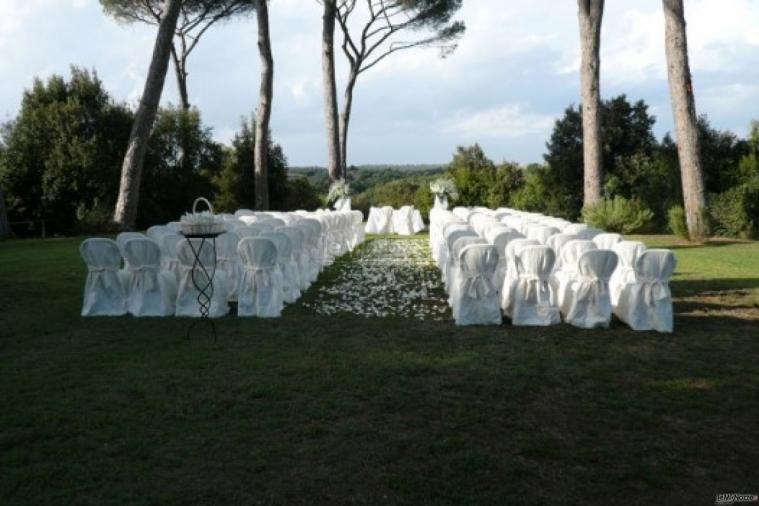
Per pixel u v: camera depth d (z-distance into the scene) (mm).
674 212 14586
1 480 3027
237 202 24156
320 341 5602
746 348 5410
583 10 15914
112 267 6637
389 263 11719
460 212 15008
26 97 20812
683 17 13562
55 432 3578
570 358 5090
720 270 9930
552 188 21328
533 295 6289
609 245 7230
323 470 3143
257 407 3959
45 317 6527
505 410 3949
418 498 2881
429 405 4016
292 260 7863
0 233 16109
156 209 21859
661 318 5996
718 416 3881
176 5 16062
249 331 5969
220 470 3141
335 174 24312
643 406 4027
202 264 6457
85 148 19797
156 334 5816
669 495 2943
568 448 3410
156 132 22141
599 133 16172
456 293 6508
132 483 3010
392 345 5473
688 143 13852
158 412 3877
